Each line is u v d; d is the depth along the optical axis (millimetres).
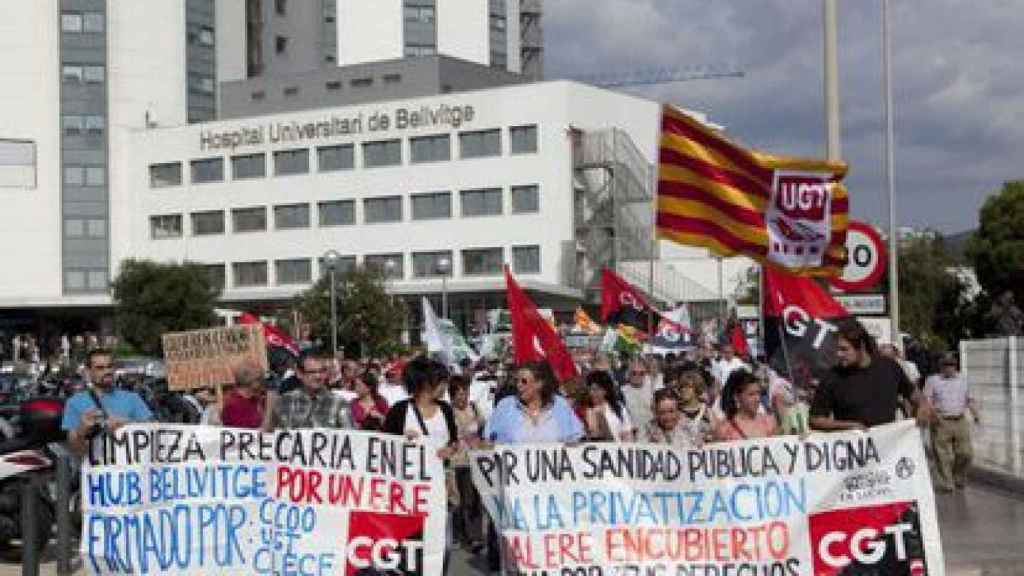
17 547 15742
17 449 14578
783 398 13055
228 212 99625
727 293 94875
